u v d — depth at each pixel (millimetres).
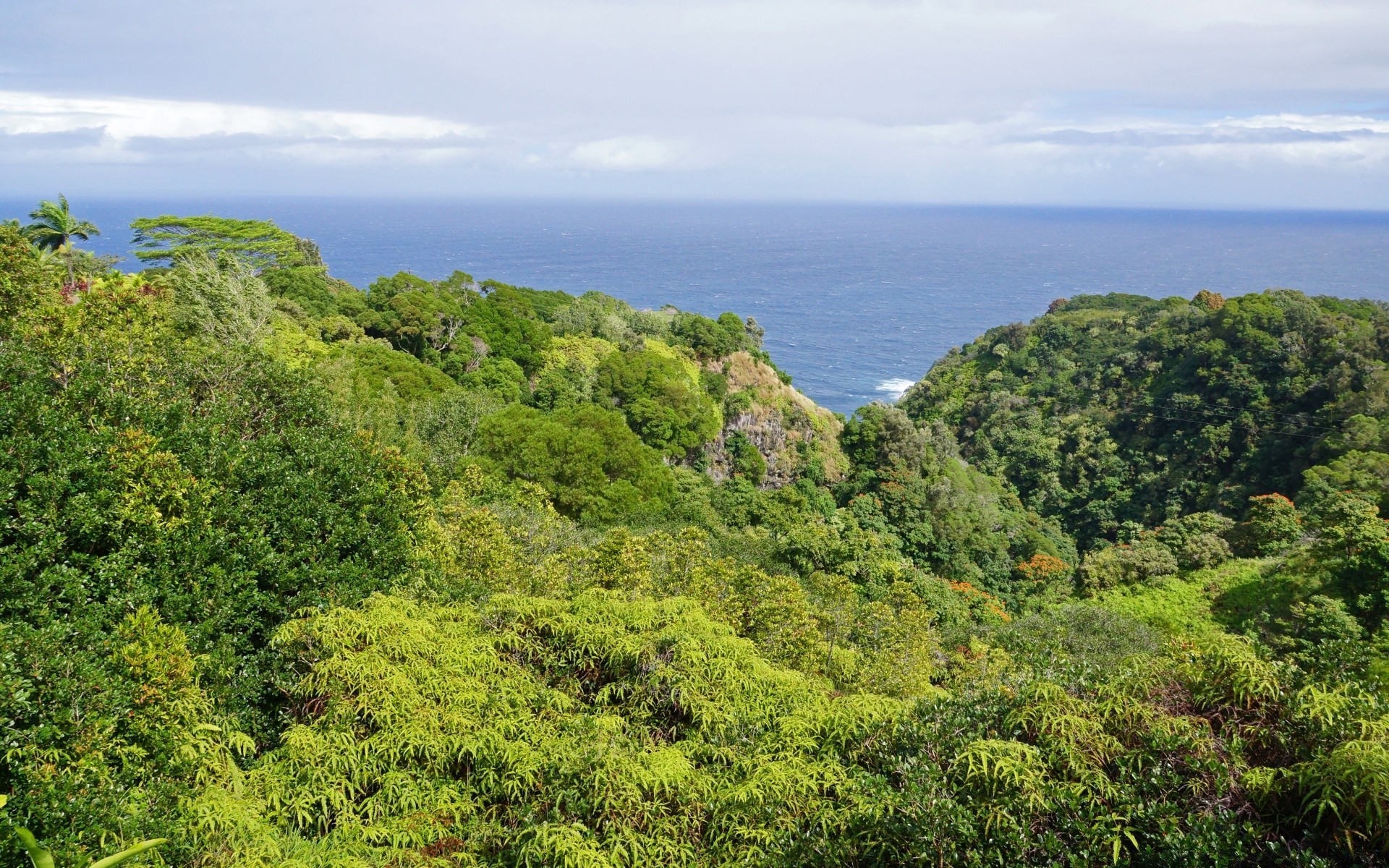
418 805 6707
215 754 6871
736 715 7531
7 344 11523
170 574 8438
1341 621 23625
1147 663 6344
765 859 5566
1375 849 4199
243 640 8570
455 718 7238
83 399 10227
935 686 11445
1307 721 5070
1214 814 4582
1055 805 4844
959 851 4727
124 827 5680
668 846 5902
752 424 56750
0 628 6254
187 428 10570
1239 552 34312
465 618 8977
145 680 6789
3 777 5848
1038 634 20422
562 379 48969
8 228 15141
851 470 55781
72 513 8148
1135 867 4559
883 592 21656
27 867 5277
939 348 171625
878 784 5387
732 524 34344
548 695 7781
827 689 8750
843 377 143250
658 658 8250
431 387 36469
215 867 5797
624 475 31609
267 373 14133
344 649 7812
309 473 10953
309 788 6785
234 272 32812
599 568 11758
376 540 10828
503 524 15391
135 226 43844
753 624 11352
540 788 6629
